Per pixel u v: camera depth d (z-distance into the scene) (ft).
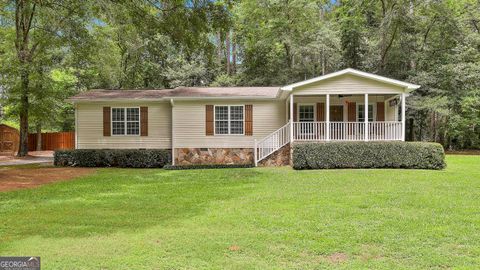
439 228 18.42
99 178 40.83
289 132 53.98
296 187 32.24
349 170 44.73
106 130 58.85
